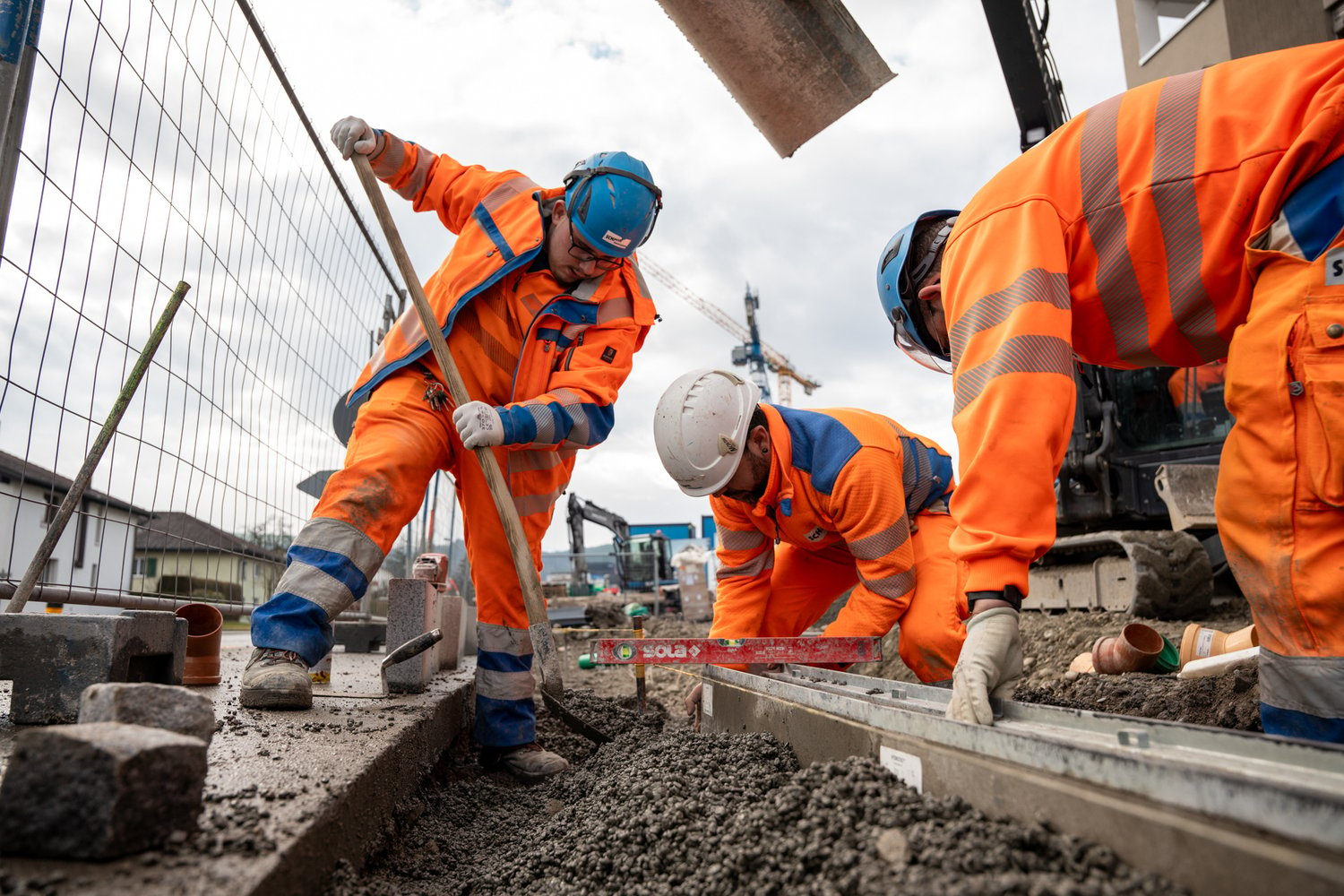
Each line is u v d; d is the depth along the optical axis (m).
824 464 3.24
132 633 2.15
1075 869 1.02
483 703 3.01
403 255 2.84
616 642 2.65
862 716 1.70
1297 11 9.73
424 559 4.46
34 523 5.32
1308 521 1.53
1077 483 6.85
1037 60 7.12
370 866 1.80
